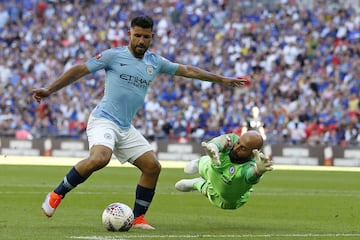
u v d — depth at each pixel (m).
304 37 102.44
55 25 108.25
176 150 85.69
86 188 45.19
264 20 105.44
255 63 100.12
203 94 94.19
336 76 96.50
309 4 108.25
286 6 107.00
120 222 24.61
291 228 27.06
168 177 56.88
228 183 26.42
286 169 74.38
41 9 110.06
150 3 109.81
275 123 90.38
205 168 27.66
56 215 30.03
